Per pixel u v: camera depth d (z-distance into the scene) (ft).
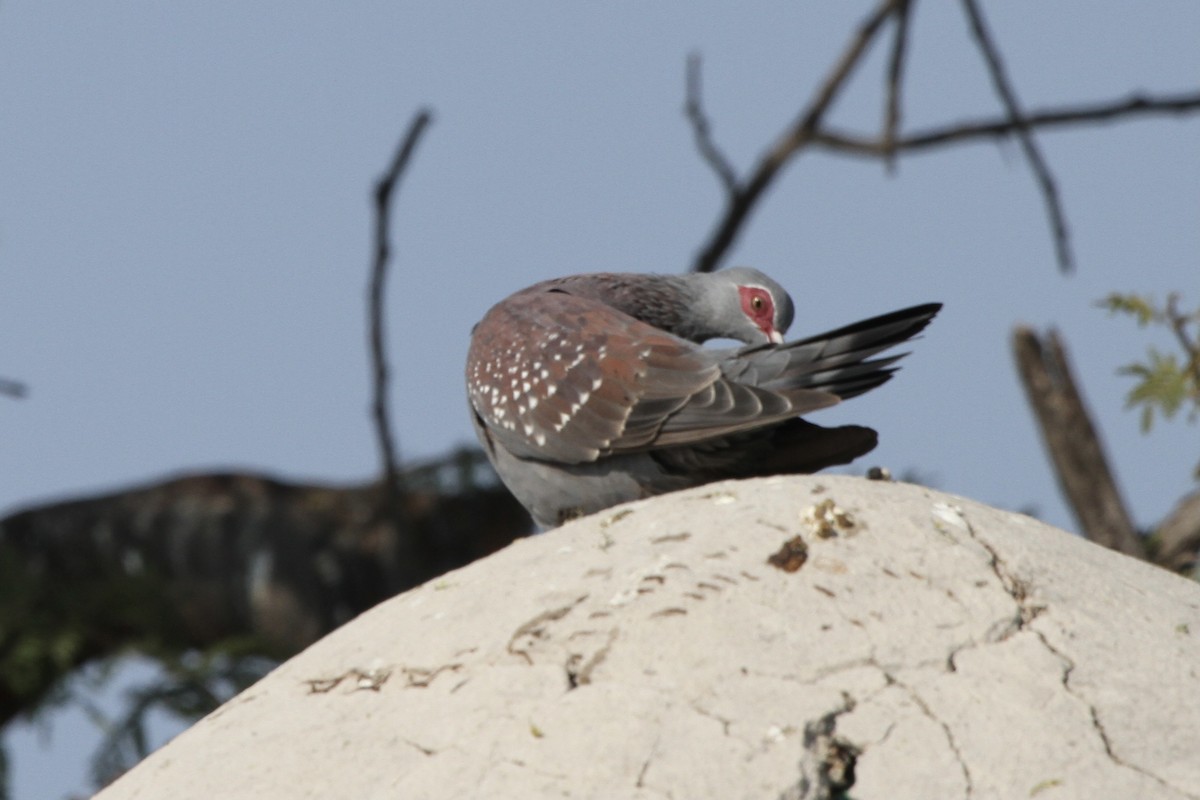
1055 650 24.38
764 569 25.04
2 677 63.21
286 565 70.69
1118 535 51.49
